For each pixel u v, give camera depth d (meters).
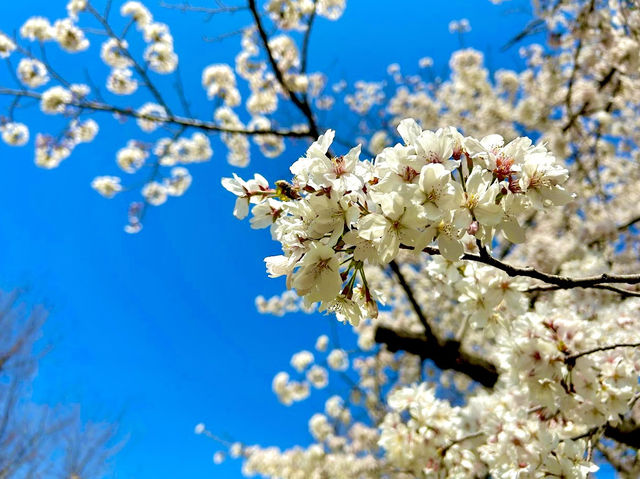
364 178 1.36
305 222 1.37
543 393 2.46
